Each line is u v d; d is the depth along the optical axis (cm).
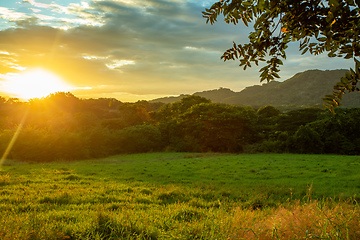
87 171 2341
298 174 2214
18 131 3534
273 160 3431
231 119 5169
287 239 418
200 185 1670
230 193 1366
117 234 586
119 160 3681
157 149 5275
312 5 245
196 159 3697
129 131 4984
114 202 1055
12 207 867
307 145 5019
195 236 510
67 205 973
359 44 232
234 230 475
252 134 5794
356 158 3734
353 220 430
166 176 2136
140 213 806
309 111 6259
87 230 599
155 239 586
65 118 5681
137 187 1495
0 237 493
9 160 3322
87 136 4028
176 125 5625
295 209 571
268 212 817
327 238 366
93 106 8275
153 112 7256
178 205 997
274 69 295
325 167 2612
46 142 3475
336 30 228
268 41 283
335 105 260
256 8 265
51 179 1772
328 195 1375
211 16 290
